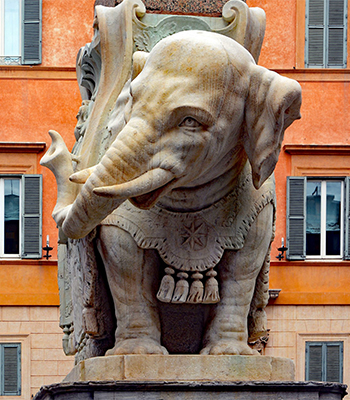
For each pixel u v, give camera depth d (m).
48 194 21.92
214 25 4.77
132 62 4.43
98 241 4.52
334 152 22.33
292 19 22.80
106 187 3.99
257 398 4.23
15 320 21.28
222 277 4.55
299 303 21.66
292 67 22.73
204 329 4.58
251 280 4.56
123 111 4.54
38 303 21.31
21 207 21.73
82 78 5.38
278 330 21.55
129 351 4.45
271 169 4.23
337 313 21.70
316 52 22.75
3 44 22.28
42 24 22.27
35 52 22.22
